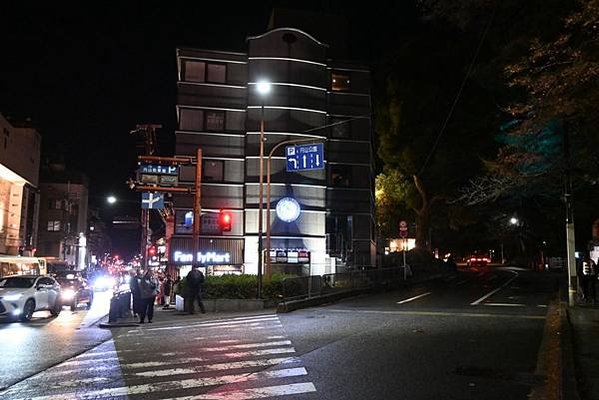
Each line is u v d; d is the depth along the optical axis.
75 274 33.28
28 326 18.72
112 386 8.72
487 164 18.06
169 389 8.45
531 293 27.06
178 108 36.81
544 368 9.66
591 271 20.48
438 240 73.38
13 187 47.75
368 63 40.34
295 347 12.21
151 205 31.72
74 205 77.94
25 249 49.59
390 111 45.97
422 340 12.84
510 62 14.59
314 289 25.08
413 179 48.09
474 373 9.30
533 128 11.88
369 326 15.55
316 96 37.94
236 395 7.98
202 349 12.34
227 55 37.72
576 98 10.12
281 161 36.62
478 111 41.75
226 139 37.12
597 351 10.76
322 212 37.03
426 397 7.78
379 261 43.91
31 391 8.45
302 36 38.12
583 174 18.14
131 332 16.30
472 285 34.09
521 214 49.62
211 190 36.56
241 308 22.30
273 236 35.84
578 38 10.55
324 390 8.21
